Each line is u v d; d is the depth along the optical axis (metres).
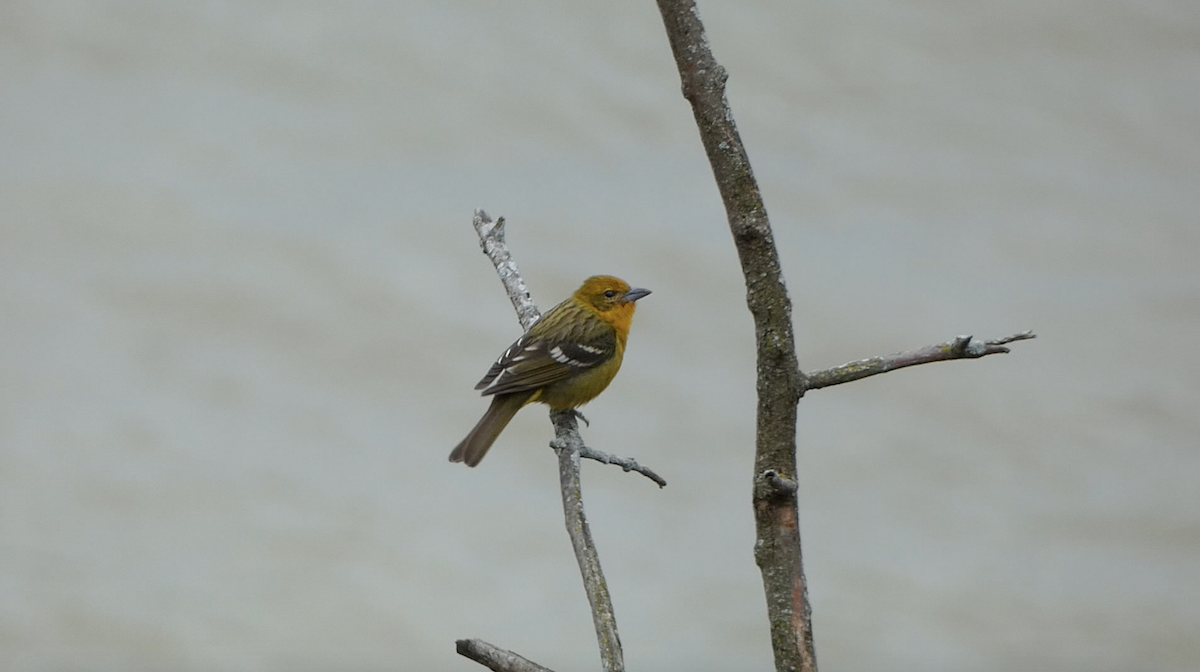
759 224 5.67
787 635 5.69
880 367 5.77
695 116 5.73
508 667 5.67
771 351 5.74
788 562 5.75
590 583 6.30
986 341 5.67
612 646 5.95
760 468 5.84
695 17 5.64
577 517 6.77
